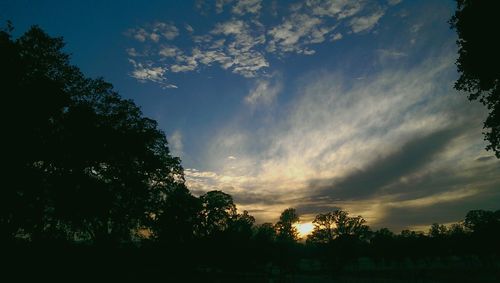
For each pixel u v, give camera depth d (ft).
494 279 173.99
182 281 126.00
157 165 122.62
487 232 246.68
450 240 293.64
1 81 75.46
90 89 107.86
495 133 74.13
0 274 75.05
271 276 196.65
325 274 291.38
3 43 79.15
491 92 70.85
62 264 88.53
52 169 95.30
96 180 106.42
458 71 72.79
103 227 111.86
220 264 201.26
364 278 242.37
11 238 83.41
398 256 305.32
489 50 62.49
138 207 123.13
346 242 281.54
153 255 141.49
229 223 217.77
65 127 95.66
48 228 95.40
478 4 61.36
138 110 119.96
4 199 79.00
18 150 78.38
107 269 101.40
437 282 185.16
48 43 92.63
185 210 168.25
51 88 84.58
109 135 105.09
